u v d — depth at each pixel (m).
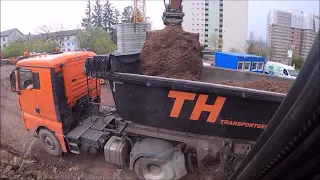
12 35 64.38
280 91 4.15
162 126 4.36
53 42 35.88
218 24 61.66
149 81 4.01
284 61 40.31
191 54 5.12
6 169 5.18
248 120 3.90
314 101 0.97
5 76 17.73
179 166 4.42
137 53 5.31
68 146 5.51
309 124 1.04
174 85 3.89
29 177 5.02
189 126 4.16
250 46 41.25
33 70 5.26
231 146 4.21
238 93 3.66
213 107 3.91
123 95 4.36
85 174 5.17
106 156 4.96
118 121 4.88
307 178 1.27
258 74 5.80
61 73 5.24
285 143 1.19
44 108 5.37
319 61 1.00
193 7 61.94
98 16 44.03
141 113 4.35
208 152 4.34
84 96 6.02
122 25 22.22
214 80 6.15
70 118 5.52
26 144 6.54
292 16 50.12
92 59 4.31
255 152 1.53
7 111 9.48
